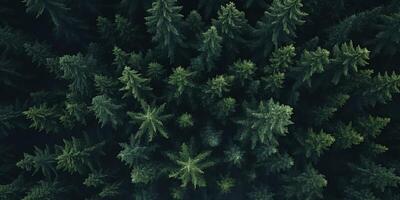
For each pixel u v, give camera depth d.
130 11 20.20
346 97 19.64
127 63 19.89
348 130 19.95
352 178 21.11
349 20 18.83
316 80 20.17
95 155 20.78
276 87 19.52
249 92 19.97
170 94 20.05
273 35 18.42
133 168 20.67
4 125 21.34
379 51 20.55
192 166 18.05
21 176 21.06
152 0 19.91
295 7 17.12
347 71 18.91
